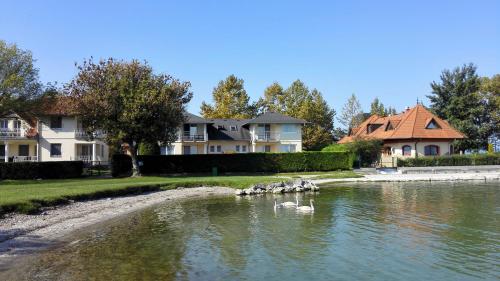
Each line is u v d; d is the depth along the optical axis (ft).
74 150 185.57
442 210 81.97
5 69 149.89
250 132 235.81
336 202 96.48
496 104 258.57
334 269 44.11
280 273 42.93
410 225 66.64
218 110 297.33
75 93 149.79
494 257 47.91
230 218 76.18
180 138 220.84
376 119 258.78
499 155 207.41
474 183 148.15
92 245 55.01
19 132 184.03
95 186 109.50
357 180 159.12
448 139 220.64
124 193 109.91
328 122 314.96
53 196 83.97
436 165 202.18
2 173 141.69
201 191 123.54
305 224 68.74
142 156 175.01
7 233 60.03
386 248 52.16
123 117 144.56
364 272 43.06
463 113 257.96
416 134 215.72
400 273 42.63
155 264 46.11
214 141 229.66
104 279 40.88
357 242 55.42
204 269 44.37
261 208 89.15
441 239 56.65
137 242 56.80
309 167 191.72
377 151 208.23
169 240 57.98
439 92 267.59
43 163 145.59
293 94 317.83
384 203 93.40
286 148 233.76
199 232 63.46
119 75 153.28
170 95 157.07
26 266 45.19
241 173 182.29
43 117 181.27
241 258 48.44
